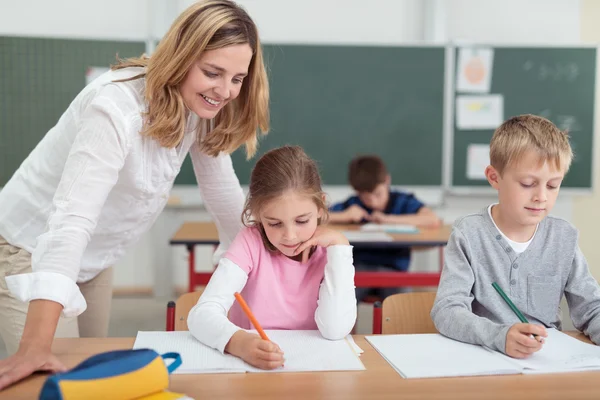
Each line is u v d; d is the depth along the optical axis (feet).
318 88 13.67
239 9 4.07
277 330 4.17
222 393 3.04
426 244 9.00
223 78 3.98
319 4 14.01
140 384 2.81
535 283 4.44
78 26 13.58
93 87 4.06
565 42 14.15
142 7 13.67
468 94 13.76
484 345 3.76
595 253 14.49
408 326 4.86
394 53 13.64
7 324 4.33
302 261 4.60
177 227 14.05
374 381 3.22
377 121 13.79
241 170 13.44
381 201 10.89
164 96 4.03
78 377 2.65
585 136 13.91
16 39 12.97
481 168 13.88
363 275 8.75
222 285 4.22
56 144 4.29
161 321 11.84
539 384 3.19
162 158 4.36
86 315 5.11
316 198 4.31
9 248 4.50
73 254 3.46
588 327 4.12
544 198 4.16
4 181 13.12
